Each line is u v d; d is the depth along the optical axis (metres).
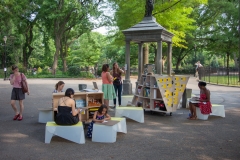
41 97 14.09
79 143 5.98
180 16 18.61
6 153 5.35
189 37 39.50
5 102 12.37
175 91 9.30
